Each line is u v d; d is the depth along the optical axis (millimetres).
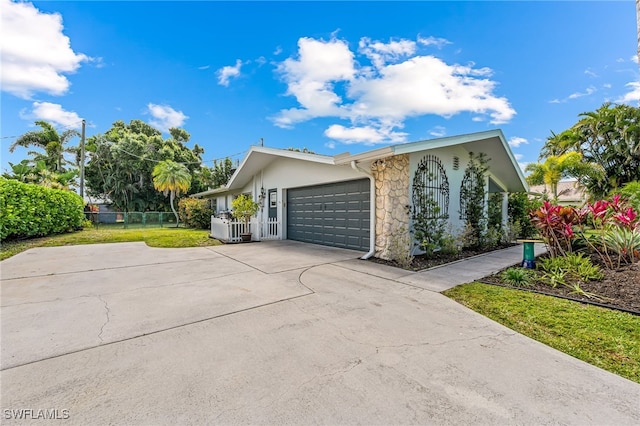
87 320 3387
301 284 4945
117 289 4660
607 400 1994
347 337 2963
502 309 3707
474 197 9023
